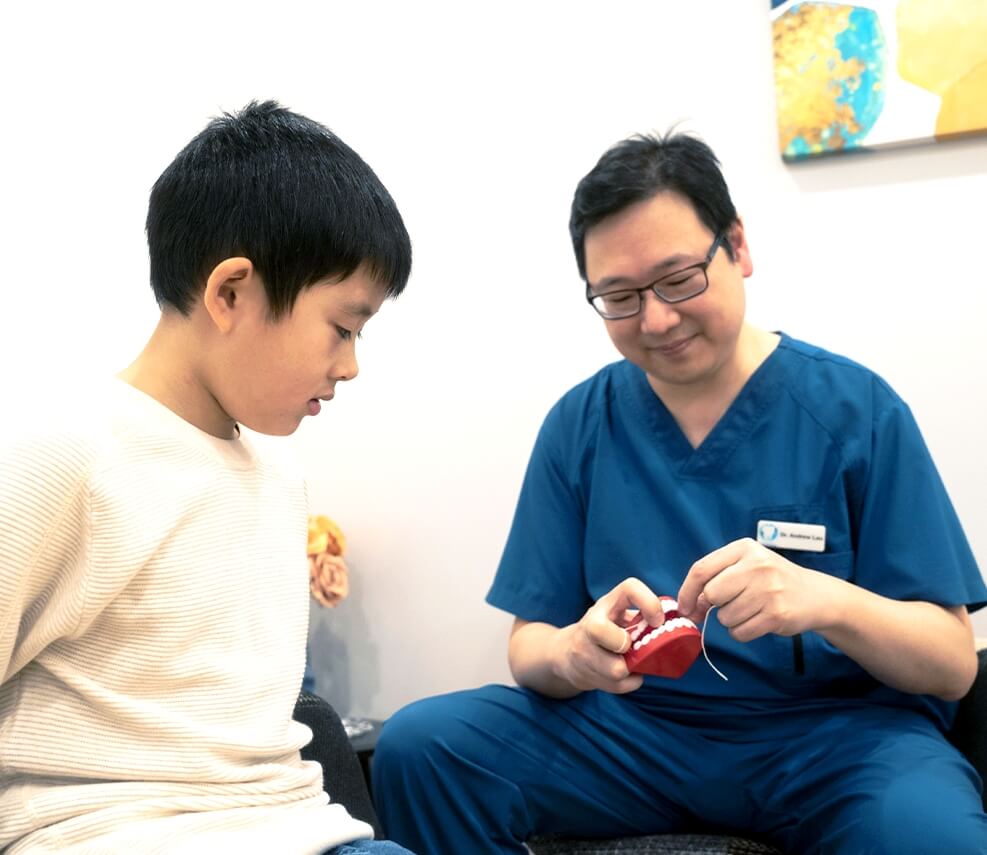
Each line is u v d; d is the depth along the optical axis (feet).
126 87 7.07
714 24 5.72
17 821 2.85
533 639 4.66
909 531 4.26
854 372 4.51
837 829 3.89
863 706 4.34
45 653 2.95
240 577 3.21
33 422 2.86
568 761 4.49
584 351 6.10
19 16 7.22
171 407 3.19
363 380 6.63
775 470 4.45
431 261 6.42
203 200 3.08
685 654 3.98
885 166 5.42
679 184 4.22
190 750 2.96
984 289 5.28
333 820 3.10
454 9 6.31
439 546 6.47
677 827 4.55
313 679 6.35
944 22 5.20
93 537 2.85
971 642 4.23
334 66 6.61
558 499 4.89
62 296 7.22
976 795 3.81
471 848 4.45
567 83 6.07
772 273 5.65
